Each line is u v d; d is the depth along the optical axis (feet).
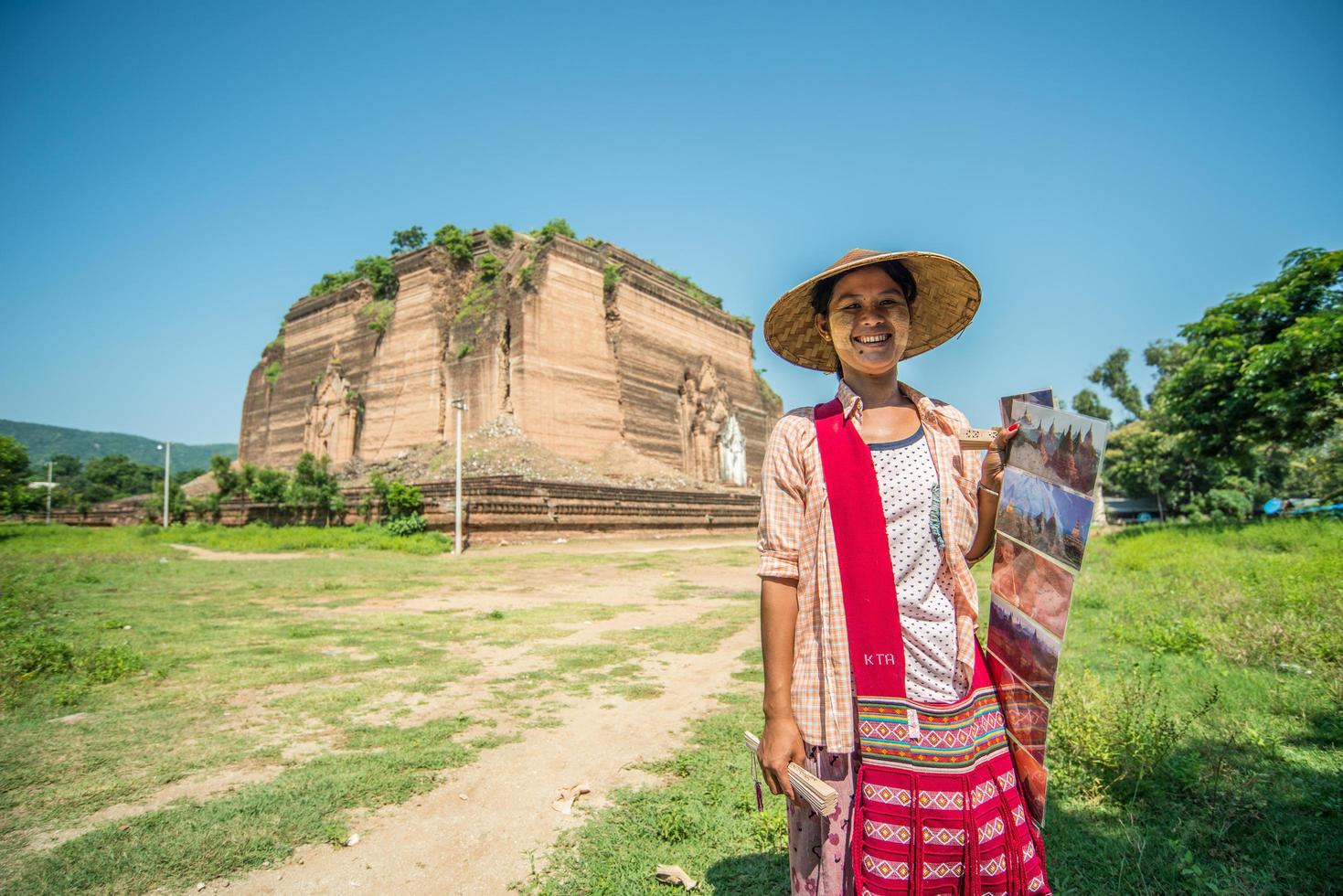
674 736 19.52
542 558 87.30
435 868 12.69
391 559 84.89
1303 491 175.73
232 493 159.33
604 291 166.09
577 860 12.75
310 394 179.22
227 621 39.04
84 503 212.64
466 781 16.52
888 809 6.16
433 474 134.31
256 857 12.94
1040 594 6.59
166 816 14.47
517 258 159.94
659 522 140.05
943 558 6.81
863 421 7.32
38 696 23.26
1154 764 14.49
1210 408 79.46
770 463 7.29
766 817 13.66
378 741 19.15
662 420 174.19
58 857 12.85
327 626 37.14
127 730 20.17
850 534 6.70
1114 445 192.75
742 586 58.29
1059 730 16.37
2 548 103.65
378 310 167.84
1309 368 68.18
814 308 8.20
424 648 31.45
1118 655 24.61
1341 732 15.99
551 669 27.50
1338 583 30.04
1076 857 11.85
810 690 6.66
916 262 7.76
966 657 6.65
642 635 34.47
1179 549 56.03
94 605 44.60
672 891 11.56
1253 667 22.22
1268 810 12.86
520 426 142.51
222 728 20.42
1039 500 6.68
